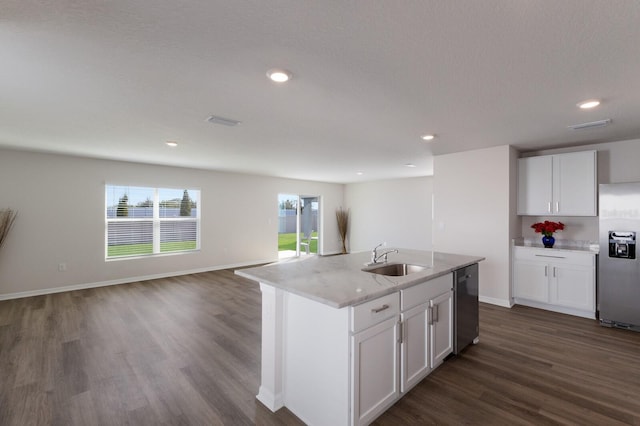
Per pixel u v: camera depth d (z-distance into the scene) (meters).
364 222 9.08
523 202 4.36
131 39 1.66
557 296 3.95
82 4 1.37
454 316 2.73
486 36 1.61
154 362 2.67
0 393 2.21
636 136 3.68
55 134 3.62
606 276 3.53
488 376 2.44
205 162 5.64
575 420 1.93
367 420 1.83
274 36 1.63
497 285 4.26
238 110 2.78
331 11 1.42
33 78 2.13
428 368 2.40
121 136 3.71
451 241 4.67
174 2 1.36
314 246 9.16
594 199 3.81
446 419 1.94
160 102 2.59
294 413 2.03
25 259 4.71
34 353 2.83
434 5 1.37
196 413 2.01
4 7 1.38
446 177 4.75
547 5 1.36
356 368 1.74
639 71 1.99
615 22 1.47
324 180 8.72
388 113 2.86
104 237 5.40
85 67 1.98
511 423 1.90
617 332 3.35
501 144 4.10
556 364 2.64
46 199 4.88
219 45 1.72
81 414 1.99
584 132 3.50
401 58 1.86
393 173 7.12
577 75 2.05
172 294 4.86
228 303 4.39
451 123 3.16
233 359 2.73
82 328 3.44
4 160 4.55
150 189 6.01
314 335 1.91
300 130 3.44
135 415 1.98
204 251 6.66
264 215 7.69
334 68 1.99
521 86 2.24
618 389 2.26
